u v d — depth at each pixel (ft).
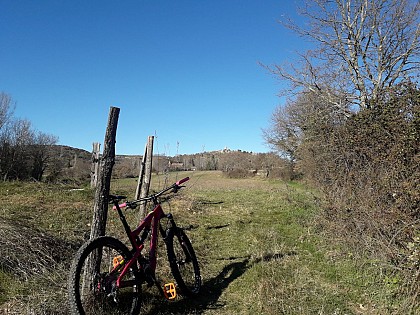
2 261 15.35
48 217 26.43
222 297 16.11
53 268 16.34
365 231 19.92
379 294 15.39
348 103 40.11
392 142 20.27
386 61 39.29
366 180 21.91
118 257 13.56
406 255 15.46
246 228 29.19
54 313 12.62
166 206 37.32
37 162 89.15
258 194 57.06
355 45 40.22
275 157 119.75
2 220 19.97
